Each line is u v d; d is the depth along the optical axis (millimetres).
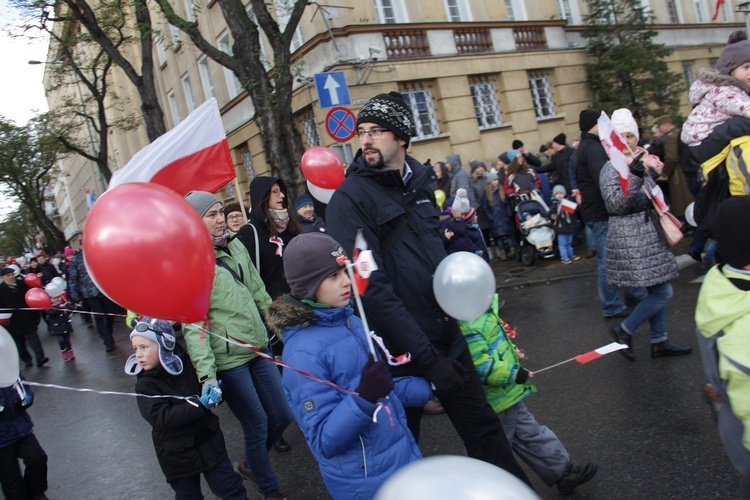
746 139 3725
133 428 5785
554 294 7422
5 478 3842
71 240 62188
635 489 2934
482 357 2709
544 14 16766
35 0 12562
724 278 1974
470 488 858
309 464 4086
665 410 3660
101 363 9688
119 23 14688
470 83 14867
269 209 4457
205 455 3072
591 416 3809
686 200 8438
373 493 2025
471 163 10852
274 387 3605
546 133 16078
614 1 16438
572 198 9953
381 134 2504
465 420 2514
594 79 16781
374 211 2451
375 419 1968
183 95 21609
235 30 8945
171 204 1870
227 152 5203
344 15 12773
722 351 1900
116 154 33375
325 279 2100
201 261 1879
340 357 2076
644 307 4410
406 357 2297
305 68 13211
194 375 3158
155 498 4098
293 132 9156
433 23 13852
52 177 39469
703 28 22031
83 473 4844
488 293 2393
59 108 23797
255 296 3781
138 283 1774
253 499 3713
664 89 16391
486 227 10500
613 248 4402
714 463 3008
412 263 2473
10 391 3828
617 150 4090
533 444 2906
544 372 4762
